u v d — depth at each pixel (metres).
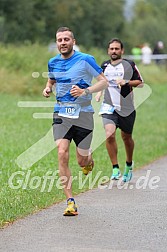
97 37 84.25
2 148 23.53
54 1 77.00
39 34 73.88
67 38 15.42
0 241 12.88
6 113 32.94
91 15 82.38
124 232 13.62
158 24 101.44
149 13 104.56
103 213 15.29
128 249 12.41
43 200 16.28
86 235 13.38
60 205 16.03
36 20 74.75
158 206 16.05
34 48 48.81
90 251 12.27
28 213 15.14
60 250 12.31
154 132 31.88
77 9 79.69
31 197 16.47
